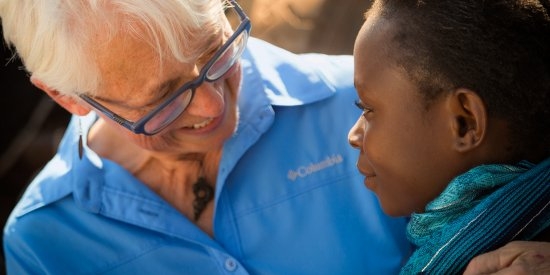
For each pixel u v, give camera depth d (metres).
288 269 1.61
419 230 1.27
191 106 1.45
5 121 4.03
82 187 1.64
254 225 1.63
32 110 4.05
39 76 1.46
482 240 1.17
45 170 1.73
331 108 1.69
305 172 1.66
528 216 1.16
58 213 1.65
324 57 1.80
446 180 1.20
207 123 1.52
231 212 1.64
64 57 1.38
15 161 3.95
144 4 1.31
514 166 1.15
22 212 1.67
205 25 1.37
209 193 1.66
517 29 1.10
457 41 1.11
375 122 1.22
